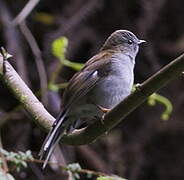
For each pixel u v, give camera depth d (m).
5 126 11.74
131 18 12.96
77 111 7.20
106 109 7.30
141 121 12.76
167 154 12.86
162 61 13.22
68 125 7.09
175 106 12.74
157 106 12.78
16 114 11.59
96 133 6.28
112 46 8.17
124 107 5.86
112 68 7.44
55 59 11.64
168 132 12.74
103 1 12.65
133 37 8.29
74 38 12.09
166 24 13.60
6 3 12.45
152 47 12.82
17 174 11.07
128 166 12.21
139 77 13.05
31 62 12.40
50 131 6.57
